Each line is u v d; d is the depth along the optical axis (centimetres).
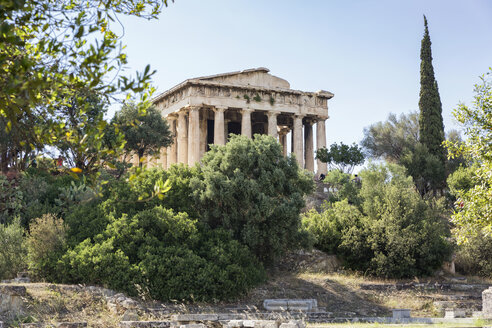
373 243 3697
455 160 7181
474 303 3055
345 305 2997
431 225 3881
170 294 2611
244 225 3180
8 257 2833
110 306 2155
